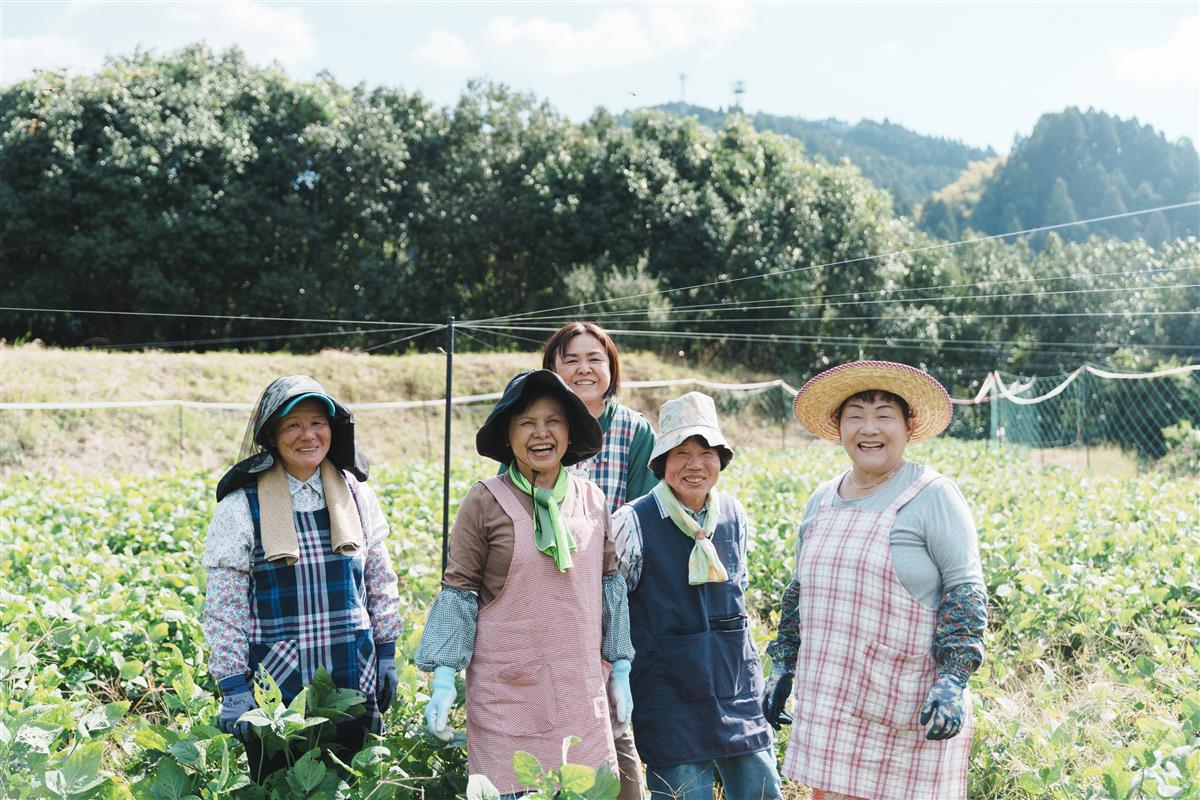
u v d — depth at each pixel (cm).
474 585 348
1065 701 517
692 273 3175
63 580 688
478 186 3388
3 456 1659
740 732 370
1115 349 3028
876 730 329
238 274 3075
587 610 349
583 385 425
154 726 363
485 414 2261
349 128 3238
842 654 333
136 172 2875
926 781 328
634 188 3234
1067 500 1156
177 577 679
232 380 2103
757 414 2680
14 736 337
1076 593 662
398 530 923
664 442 375
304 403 354
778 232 3241
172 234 2883
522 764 299
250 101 3253
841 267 3269
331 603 359
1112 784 357
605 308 2842
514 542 344
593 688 346
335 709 347
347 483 376
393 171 3247
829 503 354
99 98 2941
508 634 343
